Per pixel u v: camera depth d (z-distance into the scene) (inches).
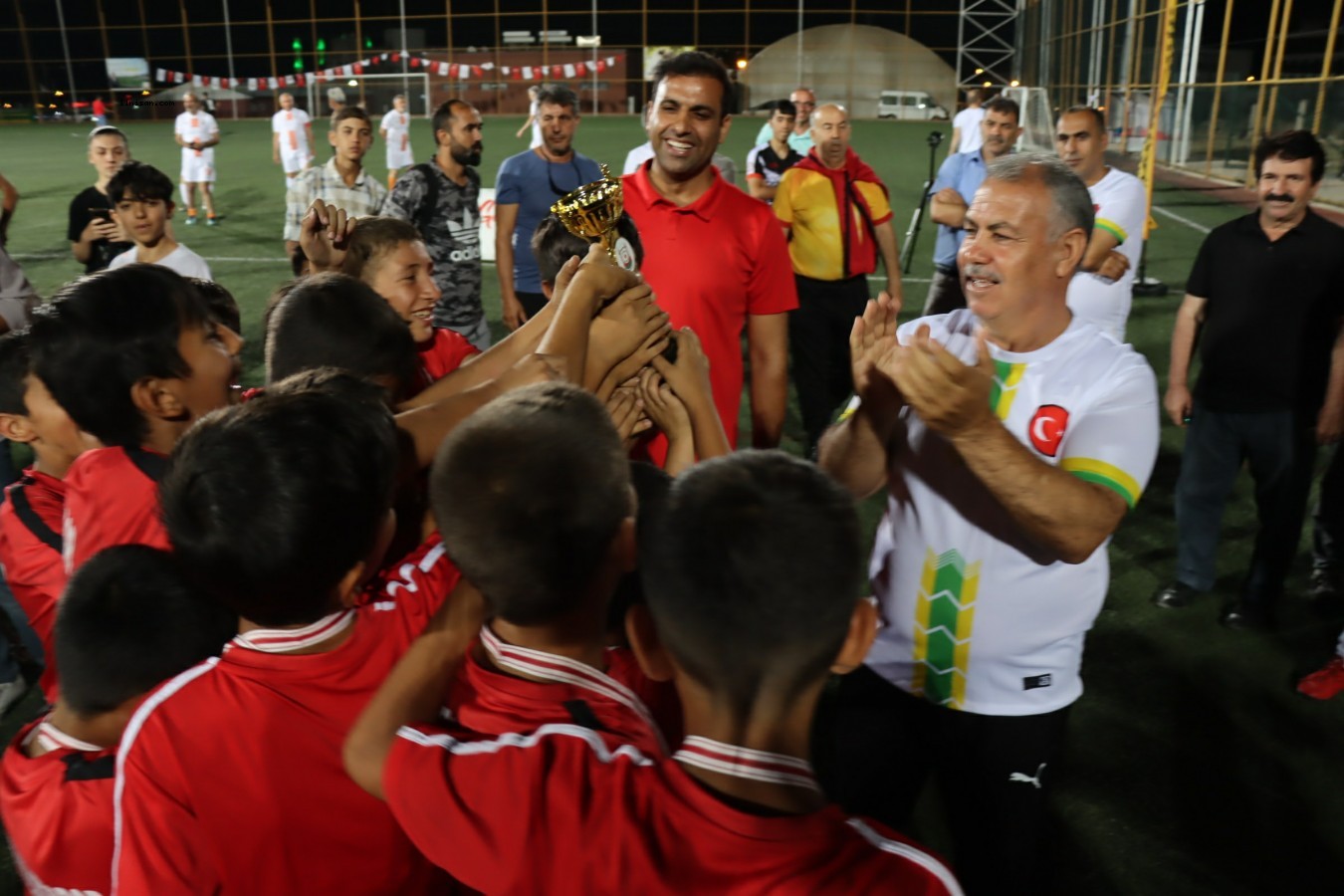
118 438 59.4
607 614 45.3
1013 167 68.2
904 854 33.8
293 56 1322.6
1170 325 290.4
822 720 120.2
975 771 74.2
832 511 34.8
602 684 40.4
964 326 74.9
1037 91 854.5
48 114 1273.4
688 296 102.3
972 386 53.9
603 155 728.3
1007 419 69.6
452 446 39.1
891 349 68.3
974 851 76.8
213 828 43.6
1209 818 103.2
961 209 194.5
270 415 43.8
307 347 63.6
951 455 70.4
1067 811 104.3
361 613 47.8
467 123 193.2
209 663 45.1
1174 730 117.3
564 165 200.7
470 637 43.0
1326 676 121.6
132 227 159.0
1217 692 124.3
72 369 56.9
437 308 202.5
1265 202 128.3
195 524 42.9
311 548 42.7
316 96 1238.9
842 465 73.2
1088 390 67.7
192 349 58.9
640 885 33.6
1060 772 110.3
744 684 34.3
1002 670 71.7
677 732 48.4
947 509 70.9
